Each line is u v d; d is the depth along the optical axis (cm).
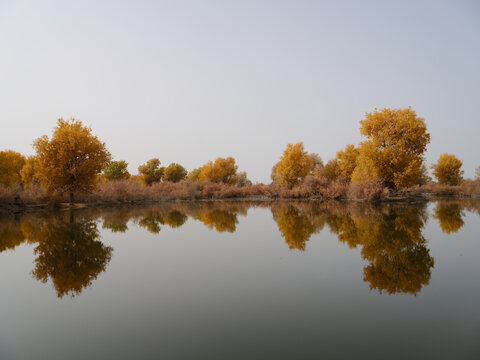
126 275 697
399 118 3078
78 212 2248
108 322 461
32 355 369
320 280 637
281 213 2080
